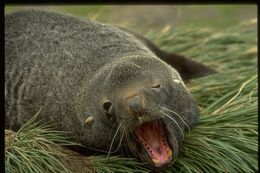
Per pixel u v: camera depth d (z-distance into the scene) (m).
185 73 24.06
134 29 28.06
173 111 17.72
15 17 22.23
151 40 26.47
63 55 19.92
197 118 19.08
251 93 20.23
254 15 34.12
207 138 19.09
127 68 17.45
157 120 17.23
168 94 17.50
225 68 24.81
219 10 34.66
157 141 17.25
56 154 17.78
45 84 19.67
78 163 18.02
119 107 16.59
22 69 20.53
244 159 18.95
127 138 17.22
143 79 17.17
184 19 33.59
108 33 20.61
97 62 19.16
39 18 21.80
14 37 21.53
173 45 26.66
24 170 17.16
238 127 19.78
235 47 26.20
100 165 18.05
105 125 17.59
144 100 16.42
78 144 18.66
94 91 17.86
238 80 22.66
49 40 20.73
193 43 26.59
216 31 28.20
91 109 17.86
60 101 19.08
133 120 16.39
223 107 20.47
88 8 33.91
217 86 22.56
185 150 18.83
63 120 19.00
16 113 20.34
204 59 25.48
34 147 17.92
